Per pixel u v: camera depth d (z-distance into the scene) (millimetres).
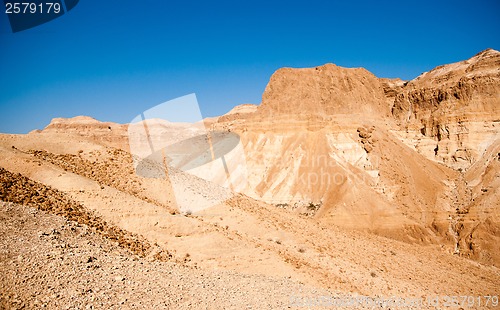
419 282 36188
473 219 67812
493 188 73500
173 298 15883
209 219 28938
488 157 83625
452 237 65750
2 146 25250
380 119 102625
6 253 14336
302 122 94500
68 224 18422
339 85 106875
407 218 68812
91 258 16484
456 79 100562
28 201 18797
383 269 36125
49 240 16266
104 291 14562
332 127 90938
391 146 88688
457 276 41906
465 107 93062
